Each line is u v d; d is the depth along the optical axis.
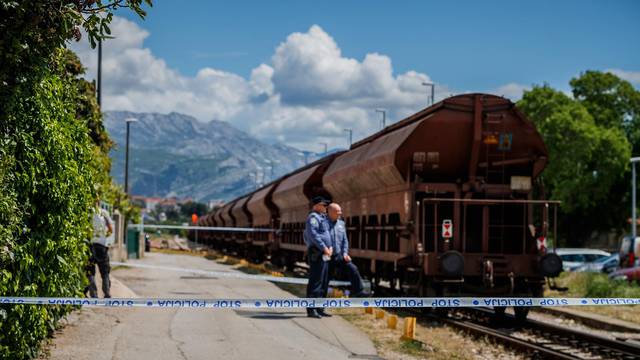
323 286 14.73
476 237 18.05
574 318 18.89
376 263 20.77
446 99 17.36
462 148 17.48
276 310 15.55
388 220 19.39
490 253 17.67
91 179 10.98
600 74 58.91
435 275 16.61
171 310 14.94
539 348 12.35
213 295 19.56
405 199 17.58
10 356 8.12
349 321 14.69
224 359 10.07
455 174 17.91
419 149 17.44
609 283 23.62
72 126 10.06
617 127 57.22
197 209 196.38
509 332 15.98
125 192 43.31
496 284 17.25
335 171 24.88
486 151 17.45
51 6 6.80
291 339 11.92
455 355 11.93
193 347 10.87
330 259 15.11
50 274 9.27
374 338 12.73
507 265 16.75
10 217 7.38
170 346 10.88
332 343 11.80
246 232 47.44
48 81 8.37
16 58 6.70
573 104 54.38
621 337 15.50
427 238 18.14
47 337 10.64
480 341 13.82
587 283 24.41
